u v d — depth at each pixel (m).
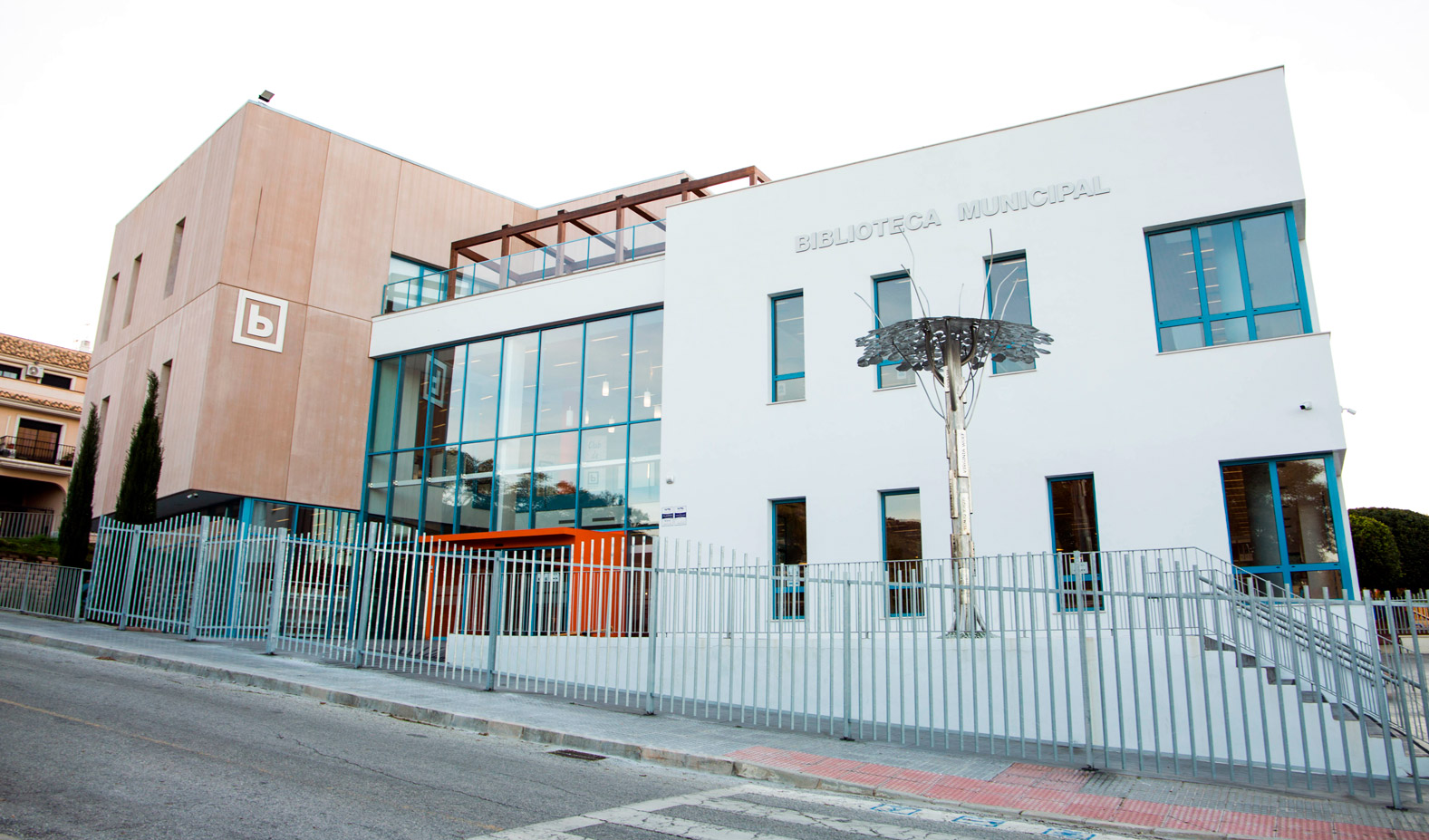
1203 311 14.70
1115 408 14.65
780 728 10.74
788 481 17.05
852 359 17.00
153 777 6.53
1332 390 13.36
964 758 9.41
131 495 20.78
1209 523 13.69
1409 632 10.15
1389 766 7.84
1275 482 13.59
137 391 25.50
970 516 12.84
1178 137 15.18
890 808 7.48
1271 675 10.34
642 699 12.67
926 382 16.17
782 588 11.33
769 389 17.80
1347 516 13.15
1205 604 12.75
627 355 20.52
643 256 21.45
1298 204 14.30
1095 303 15.18
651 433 19.69
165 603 16.42
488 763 8.06
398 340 24.17
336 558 14.55
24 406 39.72
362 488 23.88
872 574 14.00
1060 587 11.56
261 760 7.32
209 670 12.09
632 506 19.55
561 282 21.66
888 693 10.13
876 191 17.47
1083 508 14.66
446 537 19.98
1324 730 8.18
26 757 6.86
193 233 24.38
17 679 10.36
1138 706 8.90
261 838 5.36
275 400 22.62
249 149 23.14
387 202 25.61
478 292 24.05
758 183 20.70
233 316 22.22
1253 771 9.24
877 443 16.39
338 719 9.64
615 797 7.18
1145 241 15.22
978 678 11.78
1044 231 15.82
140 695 9.97
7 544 27.81
